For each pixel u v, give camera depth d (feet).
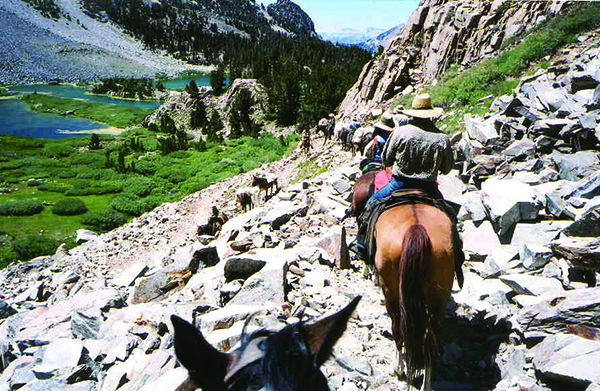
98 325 21.54
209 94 260.01
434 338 11.96
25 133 214.69
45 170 137.08
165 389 13.47
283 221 34.22
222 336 16.46
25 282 48.78
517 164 28.96
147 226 72.59
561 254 19.08
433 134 14.60
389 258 13.05
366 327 18.70
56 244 78.07
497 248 21.83
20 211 95.25
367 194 18.54
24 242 76.95
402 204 14.32
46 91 418.72
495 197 23.85
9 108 296.71
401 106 78.48
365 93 108.99
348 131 77.66
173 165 139.23
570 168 25.86
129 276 32.89
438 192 15.58
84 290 31.81
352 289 22.39
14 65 526.98
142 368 16.43
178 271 27.86
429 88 80.74
